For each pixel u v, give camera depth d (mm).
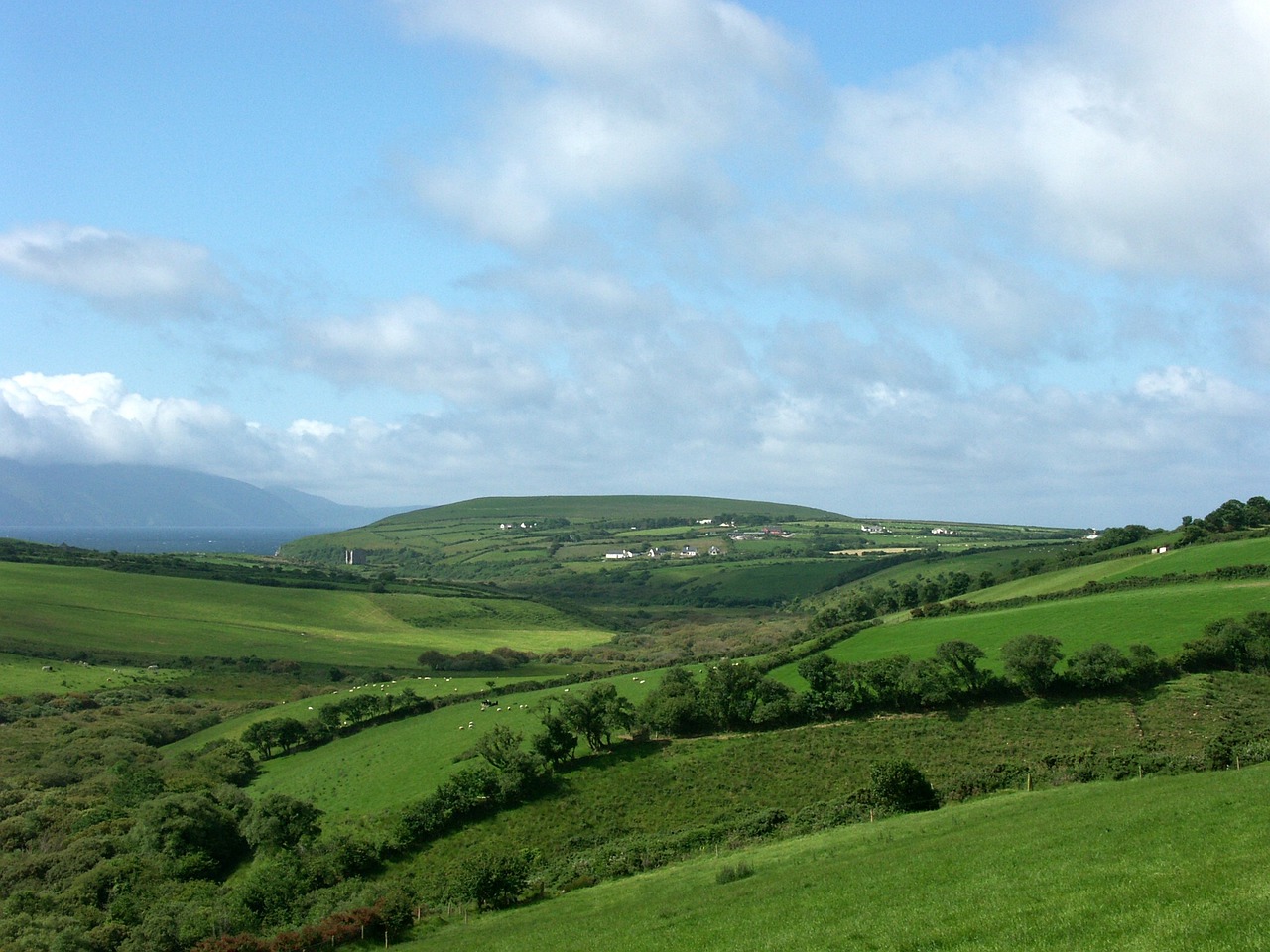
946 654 89875
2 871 76625
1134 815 43156
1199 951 23219
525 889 63500
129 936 62500
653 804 77000
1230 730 72688
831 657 96562
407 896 61531
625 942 39531
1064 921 27766
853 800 69562
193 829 77875
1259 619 91000
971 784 68000
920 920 31688
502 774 81688
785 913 38000
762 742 86125
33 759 109062
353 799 89188
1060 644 90500
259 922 64500
